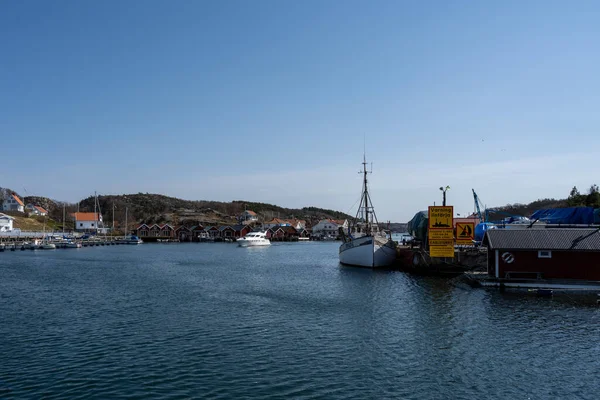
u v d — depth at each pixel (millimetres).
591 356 25812
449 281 55281
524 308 37875
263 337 29984
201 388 21438
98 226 195500
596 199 91938
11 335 30375
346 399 20281
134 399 20219
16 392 20938
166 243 174625
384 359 25469
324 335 30422
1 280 57312
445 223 60719
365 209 85000
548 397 20547
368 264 72812
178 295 46219
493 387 21609
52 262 83875
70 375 23047
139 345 28141
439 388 21500
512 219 85250
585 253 47156
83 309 38844
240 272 68688
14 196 197000
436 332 30859
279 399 20250
